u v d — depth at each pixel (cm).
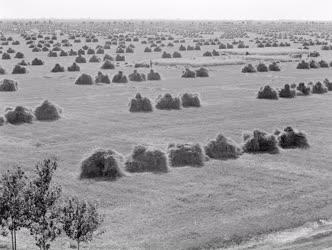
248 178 3234
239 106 5619
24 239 2344
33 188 2017
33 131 4384
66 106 5503
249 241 2373
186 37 18600
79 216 2019
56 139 4131
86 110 5303
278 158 3684
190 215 2644
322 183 3164
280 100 6041
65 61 10094
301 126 4691
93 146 3928
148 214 2655
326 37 19612
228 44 13950
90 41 15138
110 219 2580
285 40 17450
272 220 2588
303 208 2755
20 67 8188
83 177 3194
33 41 14762
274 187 3078
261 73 8581
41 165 2183
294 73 8644
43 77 7738
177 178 3216
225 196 2919
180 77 7919
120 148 3875
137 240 2352
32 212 2000
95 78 7269
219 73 8481
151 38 16712
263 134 3894
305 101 5997
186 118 4981
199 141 4091
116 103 5709
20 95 6175
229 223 2544
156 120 4872
